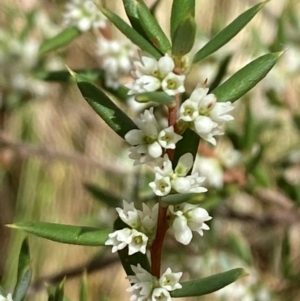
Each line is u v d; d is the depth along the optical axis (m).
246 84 0.13
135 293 0.13
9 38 0.30
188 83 0.30
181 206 0.13
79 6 0.23
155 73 0.12
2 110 0.47
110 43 0.22
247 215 0.28
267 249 0.41
